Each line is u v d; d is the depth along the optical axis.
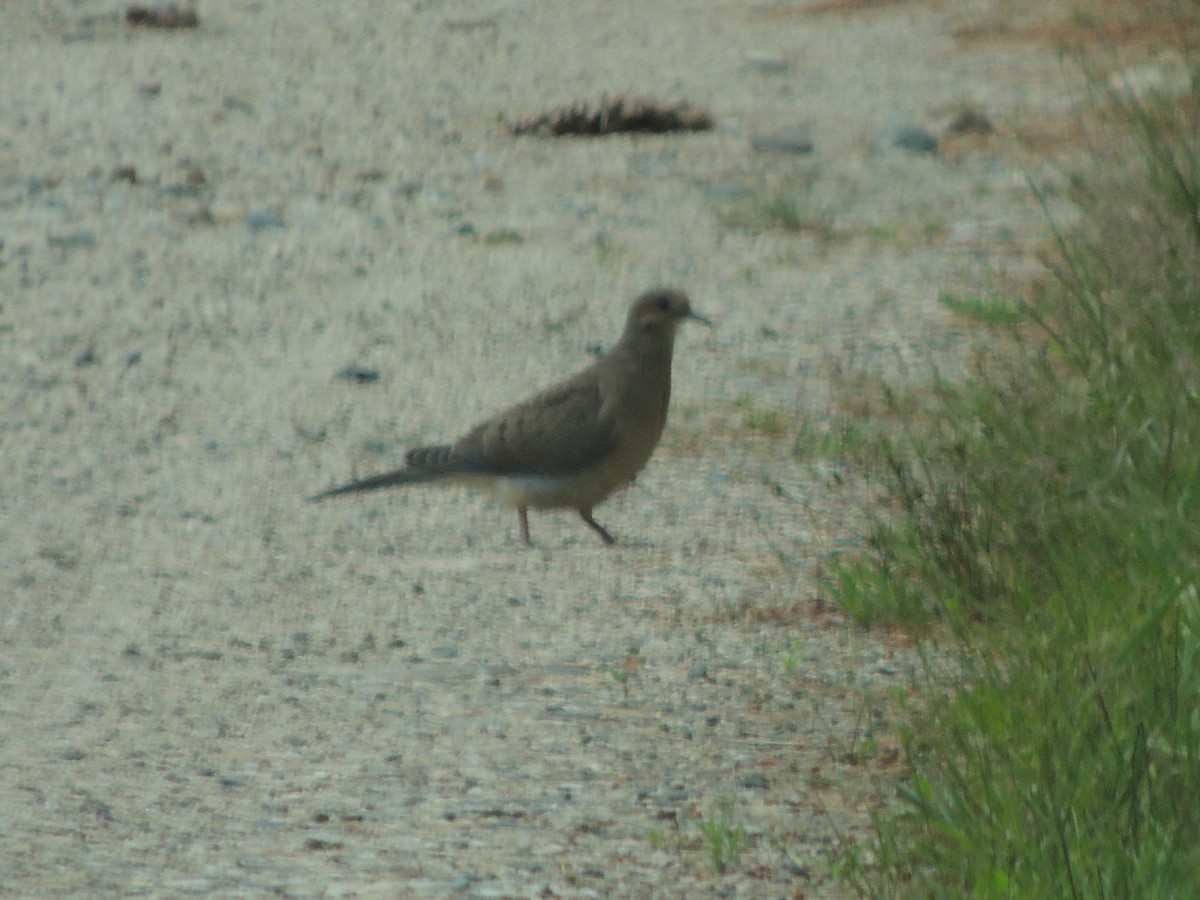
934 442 16.73
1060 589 13.14
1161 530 12.51
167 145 38.97
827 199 32.62
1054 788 9.98
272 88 45.56
